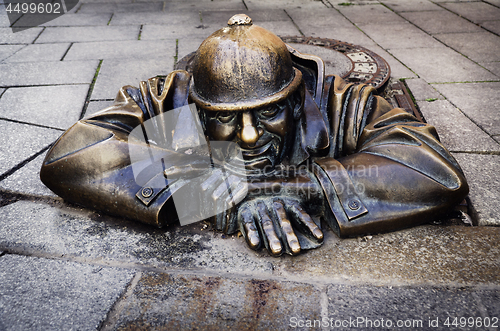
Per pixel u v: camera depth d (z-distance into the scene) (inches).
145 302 70.4
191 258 80.0
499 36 210.2
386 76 153.3
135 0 287.1
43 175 90.9
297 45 192.1
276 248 75.0
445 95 150.9
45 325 66.0
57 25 235.6
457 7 261.4
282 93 72.1
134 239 85.0
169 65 178.5
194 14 253.9
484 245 81.6
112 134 87.5
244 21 74.9
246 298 71.0
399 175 81.1
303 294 71.7
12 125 132.6
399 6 267.3
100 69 175.5
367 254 80.0
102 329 65.9
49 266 78.0
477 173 105.3
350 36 213.5
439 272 75.4
